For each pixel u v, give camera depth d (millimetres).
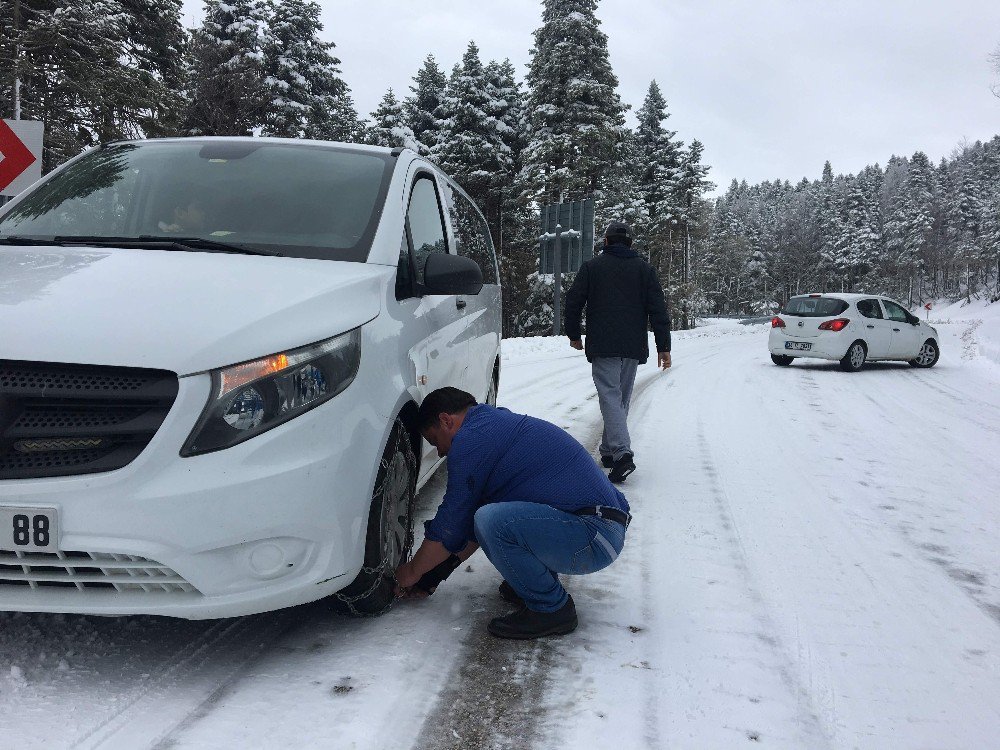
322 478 2102
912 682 2334
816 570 3324
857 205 114500
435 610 2748
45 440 1909
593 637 2576
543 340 17875
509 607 2811
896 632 2703
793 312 14336
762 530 3893
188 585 1967
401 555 2754
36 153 6906
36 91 16422
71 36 16672
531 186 33938
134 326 2004
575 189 33469
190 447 1933
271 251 2666
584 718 2055
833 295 14023
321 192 3039
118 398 1917
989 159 131250
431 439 2664
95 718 1909
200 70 29344
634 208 42781
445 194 4008
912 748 1971
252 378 2014
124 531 1876
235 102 29453
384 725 1964
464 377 3805
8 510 1865
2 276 2264
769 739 1986
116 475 1876
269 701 2049
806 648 2545
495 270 5465
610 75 33375
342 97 38562
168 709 1979
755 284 106250
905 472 5387
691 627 2686
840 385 11281
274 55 35344
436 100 45375
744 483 4918
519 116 42406
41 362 1907
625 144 37094
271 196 3002
